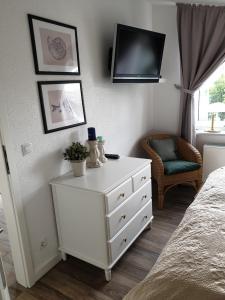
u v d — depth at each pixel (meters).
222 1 2.91
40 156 1.94
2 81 1.62
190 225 1.43
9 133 1.69
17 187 1.77
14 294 1.87
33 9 1.79
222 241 1.23
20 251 1.87
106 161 2.42
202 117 3.66
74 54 2.15
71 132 2.22
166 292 1.05
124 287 1.88
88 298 1.80
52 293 1.86
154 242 2.38
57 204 2.06
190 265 1.11
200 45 3.15
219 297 0.95
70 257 2.25
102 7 2.45
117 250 2.00
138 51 2.59
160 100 3.66
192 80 3.27
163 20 3.37
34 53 1.81
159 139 3.46
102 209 1.81
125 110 3.01
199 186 3.13
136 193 2.23
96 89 2.48
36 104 1.87
